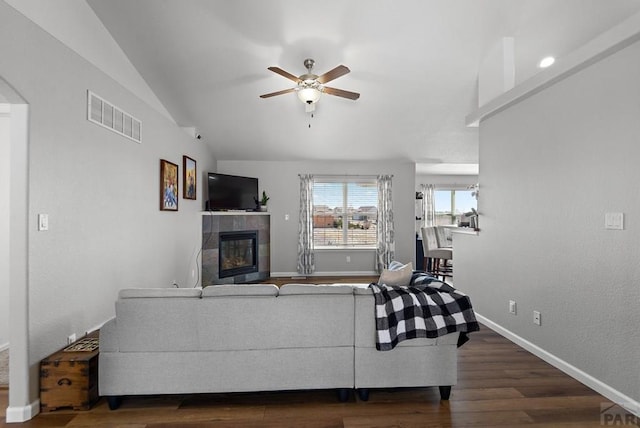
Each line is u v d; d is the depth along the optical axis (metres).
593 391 2.29
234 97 4.31
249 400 2.23
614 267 2.15
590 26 3.06
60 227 2.31
